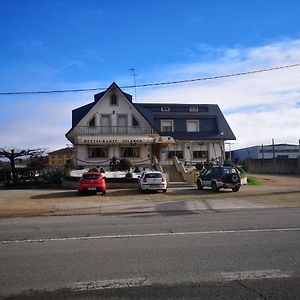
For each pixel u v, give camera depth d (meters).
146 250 8.60
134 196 24.62
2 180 46.53
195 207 18.62
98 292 5.94
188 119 46.53
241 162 67.75
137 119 42.72
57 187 34.00
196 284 6.21
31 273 6.96
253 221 13.09
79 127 41.75
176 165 38.00
